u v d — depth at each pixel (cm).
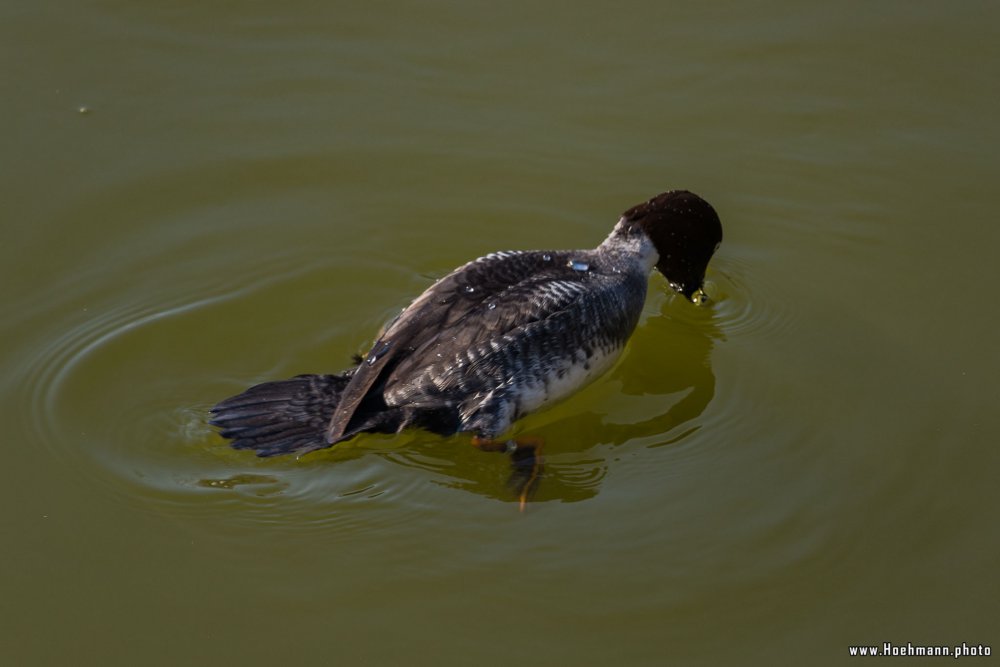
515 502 1028
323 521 996
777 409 1153
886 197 1391
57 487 1009
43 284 1227
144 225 1313
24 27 1540
